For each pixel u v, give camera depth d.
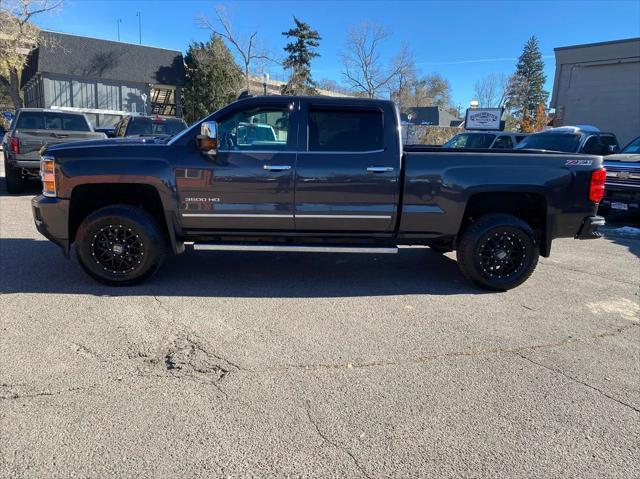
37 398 3.13
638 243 8.42
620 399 3.36
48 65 33.47
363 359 3.81
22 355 3.68
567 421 3.08
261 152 5.10
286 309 4.81
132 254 5.18
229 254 6.83
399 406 3.18
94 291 5.11
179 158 5.06
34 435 2.77
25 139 10.80
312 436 2.85
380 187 5.19
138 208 5.20
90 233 5.07
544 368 3.77
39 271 5.70
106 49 35.75
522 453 2.77
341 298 5.18
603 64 20.06
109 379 3.38
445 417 3.08
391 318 4.66
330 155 5.14
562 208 5.38
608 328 4.58
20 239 7.19
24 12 26.27
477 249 5.34
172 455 2.65
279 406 3.13
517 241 5.40
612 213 11.52
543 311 4.98
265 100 5.18
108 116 36.16
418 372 3.64
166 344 3.95
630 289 5.75
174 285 5.40
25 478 2.45
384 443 2.81
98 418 2.94
